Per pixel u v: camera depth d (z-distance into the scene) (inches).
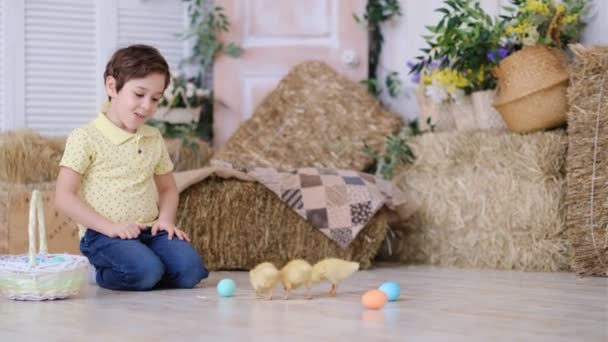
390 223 172.7
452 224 165.3
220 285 119.2
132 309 107.2
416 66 176.1
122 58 125.8
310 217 157.6
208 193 154.9
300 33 199.0
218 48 199.8
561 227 153.6
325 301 114.3
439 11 182.9
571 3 165.2
